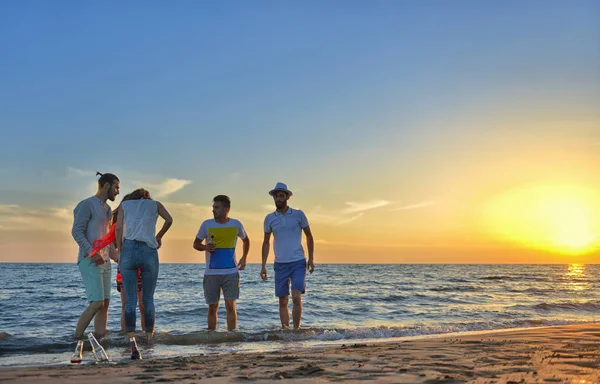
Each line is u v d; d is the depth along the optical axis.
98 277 6.46
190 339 6.49
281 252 7.68
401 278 45.50
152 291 6.25
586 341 5.71
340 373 3.47
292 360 4.35
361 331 7.36
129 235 6.13
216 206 7.32
